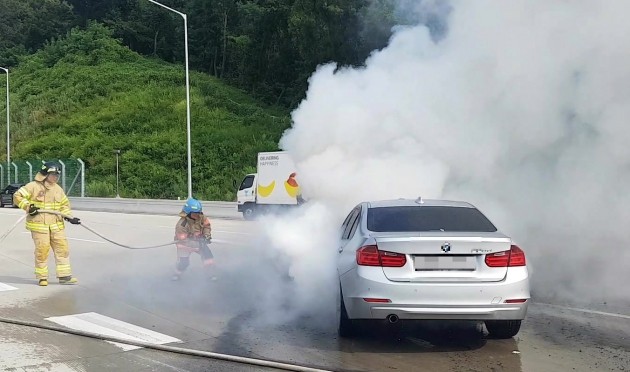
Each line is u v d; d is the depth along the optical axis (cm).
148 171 4447
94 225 2133
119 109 5503
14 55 8212
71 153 4859
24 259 1252
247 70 6197
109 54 7088
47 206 943
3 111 6028
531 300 799
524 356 562
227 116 5297
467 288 549
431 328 669
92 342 620
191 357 568
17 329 672
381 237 575
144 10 8244
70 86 6219
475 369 525
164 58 8012
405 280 555
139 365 543
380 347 596
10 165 4453
